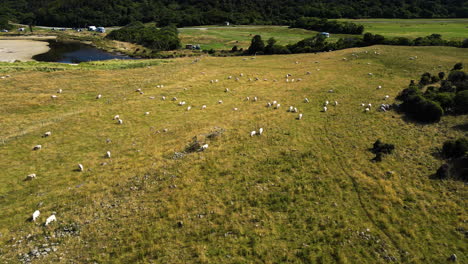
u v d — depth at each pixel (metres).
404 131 28.42
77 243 16.95
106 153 27.62
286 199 19.77
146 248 16.17
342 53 70.06
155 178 23.05
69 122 35.16
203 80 54.22
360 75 50.84
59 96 44.41
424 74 44.94
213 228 17.48
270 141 27.91
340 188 20.67
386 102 36.41
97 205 20.20
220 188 21.25
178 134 31.00
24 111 38.75
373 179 21.42
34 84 49.34
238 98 42.81
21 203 20.72
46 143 29.98
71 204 20.39
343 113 34.03
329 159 24.41
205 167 23.97
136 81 53.94
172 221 18.23
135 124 34.44
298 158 24.75
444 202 18.56
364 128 29.75
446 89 35.72
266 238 16.58
